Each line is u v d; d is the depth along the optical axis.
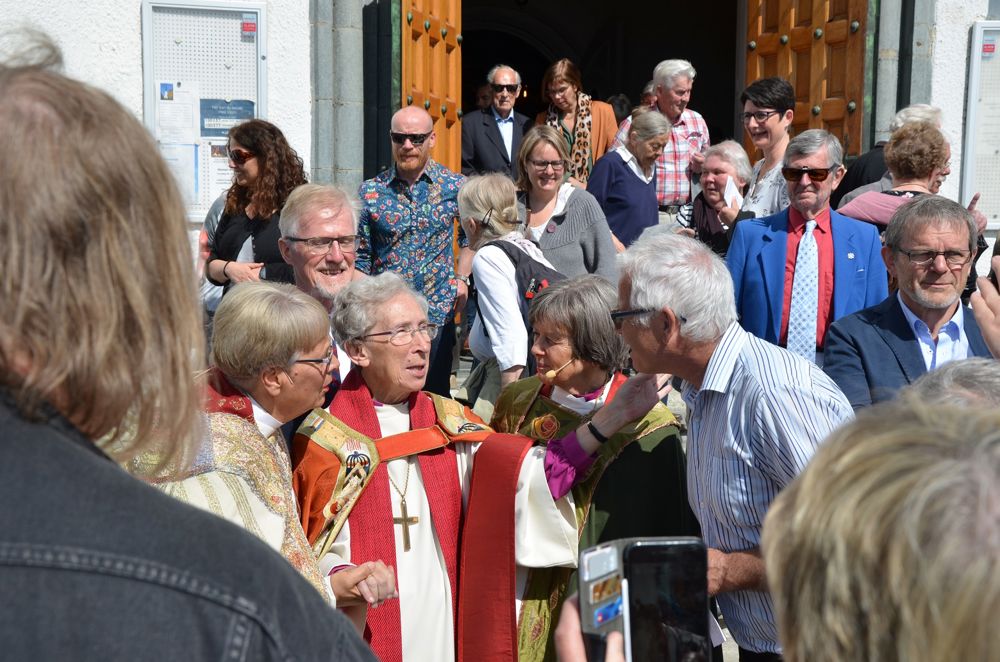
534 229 4.91
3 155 0.94
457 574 2.88
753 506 2.41
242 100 6.06
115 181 0.98
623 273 2.55
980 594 0.79
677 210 7.11
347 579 2.52
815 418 2.32
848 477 0.91
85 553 0.89
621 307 2.55
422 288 5.12
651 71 13.46
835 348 3.24
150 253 1.01
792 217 4.21
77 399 0.98
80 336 0.96
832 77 7.05
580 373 3.04
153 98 5.94
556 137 4.90
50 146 0.95
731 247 4.31
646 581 1.33
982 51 6.64
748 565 2.37
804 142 4.10
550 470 2.80
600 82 13.53
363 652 1.04
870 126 6.73
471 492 2.88
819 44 7.07
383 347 2.89
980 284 2.68
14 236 0.93
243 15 6.00
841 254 4.12
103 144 0.98
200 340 1.09
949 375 1.97
